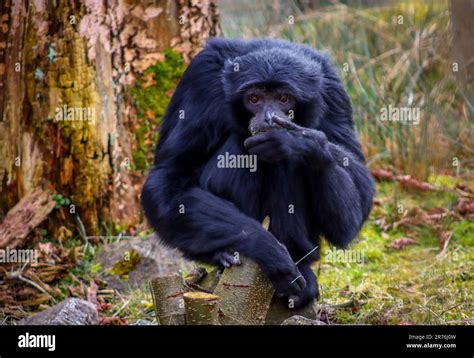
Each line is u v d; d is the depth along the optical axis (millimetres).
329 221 7184
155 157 8008
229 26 14219
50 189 9469
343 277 9070
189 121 7582
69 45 9305
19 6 9328
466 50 11500
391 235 10180
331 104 7773
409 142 11625
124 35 9953
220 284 6547
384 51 13430
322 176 6957
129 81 10008
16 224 9039
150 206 7375
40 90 9344
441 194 10906
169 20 10172
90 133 9422
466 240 9898
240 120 7207
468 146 11773
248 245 6570
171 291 6520
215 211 6875
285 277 6531
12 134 9469
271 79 6949
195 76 7676
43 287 8438
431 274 8898
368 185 7641
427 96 11734
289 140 6719
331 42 13484
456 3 11484
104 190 9578
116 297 8516
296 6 14406
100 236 9516
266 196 7098
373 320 7672
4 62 9469
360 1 14219
